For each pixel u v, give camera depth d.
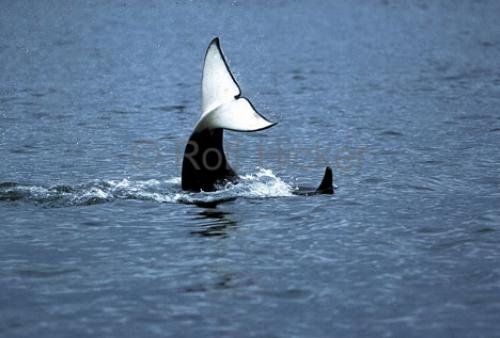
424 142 62.12
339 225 40.12
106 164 55.00
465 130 67.19
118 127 71.00
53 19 169.88
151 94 91.75
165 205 43.06
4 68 112.50
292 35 163.38
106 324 29.39
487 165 53.50
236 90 42.56
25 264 35.22
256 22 186.88
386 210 42.69
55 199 44.31
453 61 120.94
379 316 29.92
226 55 131.50
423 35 162.38
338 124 71.31
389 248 37.00
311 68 115.38
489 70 110.00
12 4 183.75
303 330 28.86
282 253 36.34
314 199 44.44
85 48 136.12
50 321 29.62
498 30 169.62
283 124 71.69
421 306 30.75
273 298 31.52
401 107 80.62
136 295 31.91
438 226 40.03
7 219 41.12
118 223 40.44
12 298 31.64
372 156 57.28
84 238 38.44
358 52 135.25
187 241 37.88
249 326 29.17
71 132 68.25
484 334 28.48
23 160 56.28
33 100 86.50
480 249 36.72
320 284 32.88
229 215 41.47
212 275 33.88
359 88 95.19
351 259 35.62
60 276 33.88
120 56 127.81
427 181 49.03
